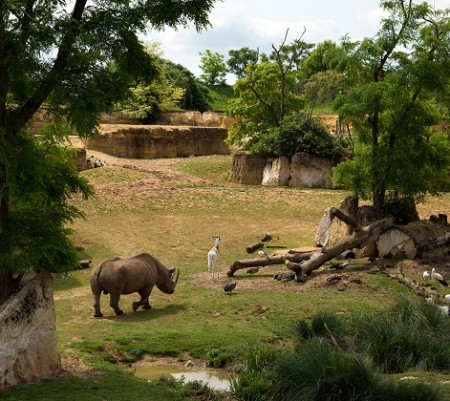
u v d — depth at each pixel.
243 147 48.28
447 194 37.09
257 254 26.31
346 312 17.25
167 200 33.25
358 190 24.98
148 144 50.75
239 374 12.66
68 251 11.91
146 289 18.33
